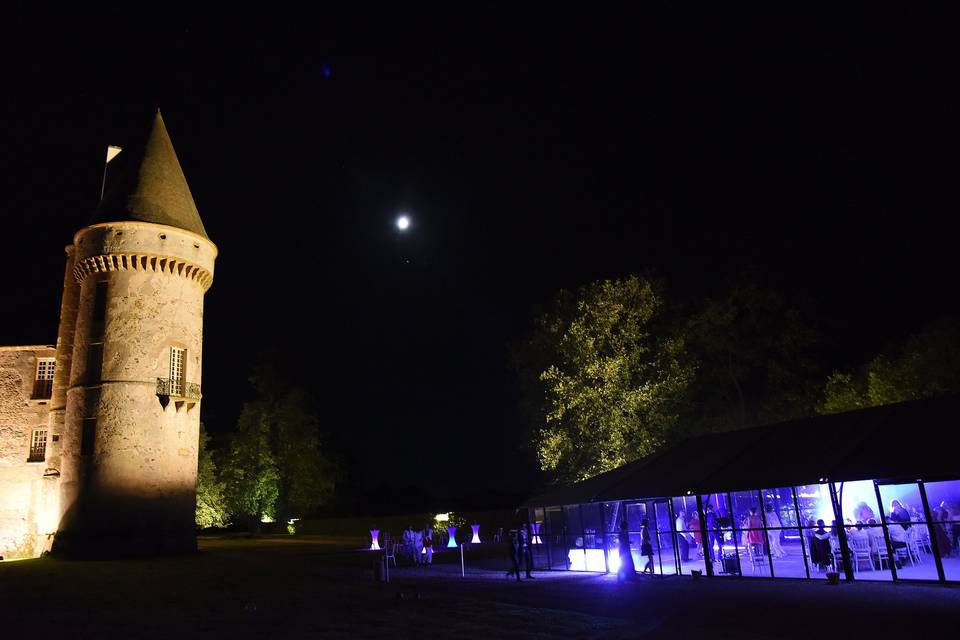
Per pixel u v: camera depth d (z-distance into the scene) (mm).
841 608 12930
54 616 14867
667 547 24844
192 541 34688
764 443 21000
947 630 10453
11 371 38562
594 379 32188
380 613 14469
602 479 24125
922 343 32406
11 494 36688
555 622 12766
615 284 33781
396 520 59844
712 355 41625
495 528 55312
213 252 39250
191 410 36250
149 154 38500
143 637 12188
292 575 23422
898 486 21578
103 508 31984
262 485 58500
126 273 35312
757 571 19484
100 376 33938
